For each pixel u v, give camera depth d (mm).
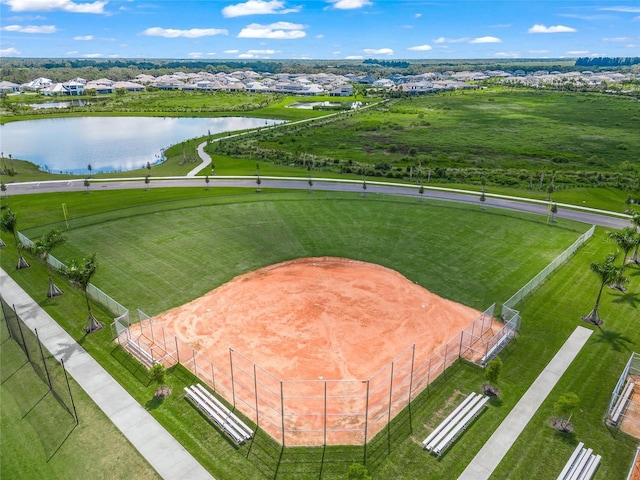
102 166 100312
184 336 33031
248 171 86812
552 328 35094
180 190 70938
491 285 41438
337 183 77500
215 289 39719
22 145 119875
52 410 26141
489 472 22469
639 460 23234
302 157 97625
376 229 54000
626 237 40125
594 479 22266
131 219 56031
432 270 44031
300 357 30688
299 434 24672
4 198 66125
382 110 180375
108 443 23828
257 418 25641
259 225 54406
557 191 75250
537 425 25562
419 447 23875
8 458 22938
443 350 31906
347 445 23969
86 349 31750
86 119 165125
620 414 26188
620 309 37875
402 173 86688
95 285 40156
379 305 37312
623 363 31172
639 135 126312
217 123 159375
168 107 185125
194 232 51969
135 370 29641
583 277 43406
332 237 51406
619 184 78188
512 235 53219
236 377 28875
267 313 35844
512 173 87312
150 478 21812
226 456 23203
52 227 53531
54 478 21781
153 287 39969
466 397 27578
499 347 32406
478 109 178625
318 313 35875
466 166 95125
